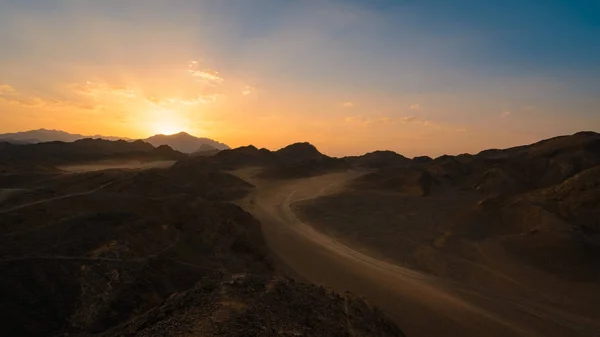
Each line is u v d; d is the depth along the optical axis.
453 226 41.88
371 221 46.62
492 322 21.50
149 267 19.98
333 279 26.88
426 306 23.08
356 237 39.94
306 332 10.66
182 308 11.36
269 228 40.66
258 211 50.38
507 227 38.12
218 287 12.66
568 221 35.50
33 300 15.27
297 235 39.44
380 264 31.73
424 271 30.38
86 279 17.30
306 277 26.78
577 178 40.97
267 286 13.61
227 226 31.75
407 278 28.38
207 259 24.89
